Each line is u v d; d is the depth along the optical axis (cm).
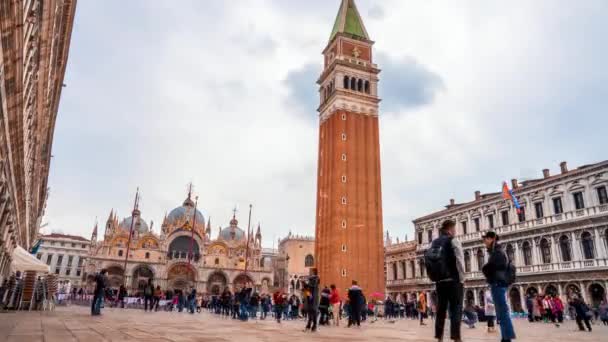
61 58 2614
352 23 10462
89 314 2816
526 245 6494
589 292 5428
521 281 6400
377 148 9294
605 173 5484
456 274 1003
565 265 5781
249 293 3133
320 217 9106
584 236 5650
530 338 1828
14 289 3098
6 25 1259
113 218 11031
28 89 1988
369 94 9638
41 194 6091
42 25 1762
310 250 13238
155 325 1800
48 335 1142
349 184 8675
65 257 14738
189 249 11388
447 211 8150
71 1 2003
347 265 8094
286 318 4122
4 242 2833
